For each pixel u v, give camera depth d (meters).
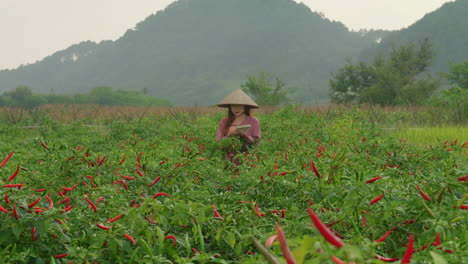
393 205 2.74
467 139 11.69
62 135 11.41
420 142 11.46
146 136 10.93
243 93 7.41
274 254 1.93
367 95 45.03
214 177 4.78
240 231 3.04
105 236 2.59
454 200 2.83
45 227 2.54
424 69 48.00
